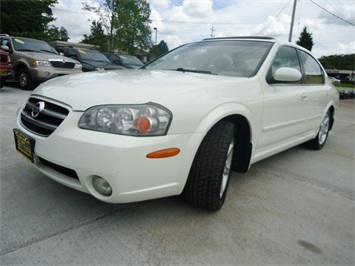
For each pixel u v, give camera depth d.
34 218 1.95
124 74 2.45
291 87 3.04
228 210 2.28
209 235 1.92
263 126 2.56
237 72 2.64
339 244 1.96
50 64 7.59
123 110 1.67
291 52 3.24
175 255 1.71
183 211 2.18
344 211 2.45
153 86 1.91
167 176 1.79
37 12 33.53
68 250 1.68
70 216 2.01
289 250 1.85
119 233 1.87
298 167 3.52
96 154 1.63
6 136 3.57
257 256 1.76
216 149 1.99
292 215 2.29
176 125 1.76
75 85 2.04
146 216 2.08
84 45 28.55
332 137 5.72
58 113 1.85
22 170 2.65
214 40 3.30
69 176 1.86
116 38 26.23
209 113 1.93
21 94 6.95
